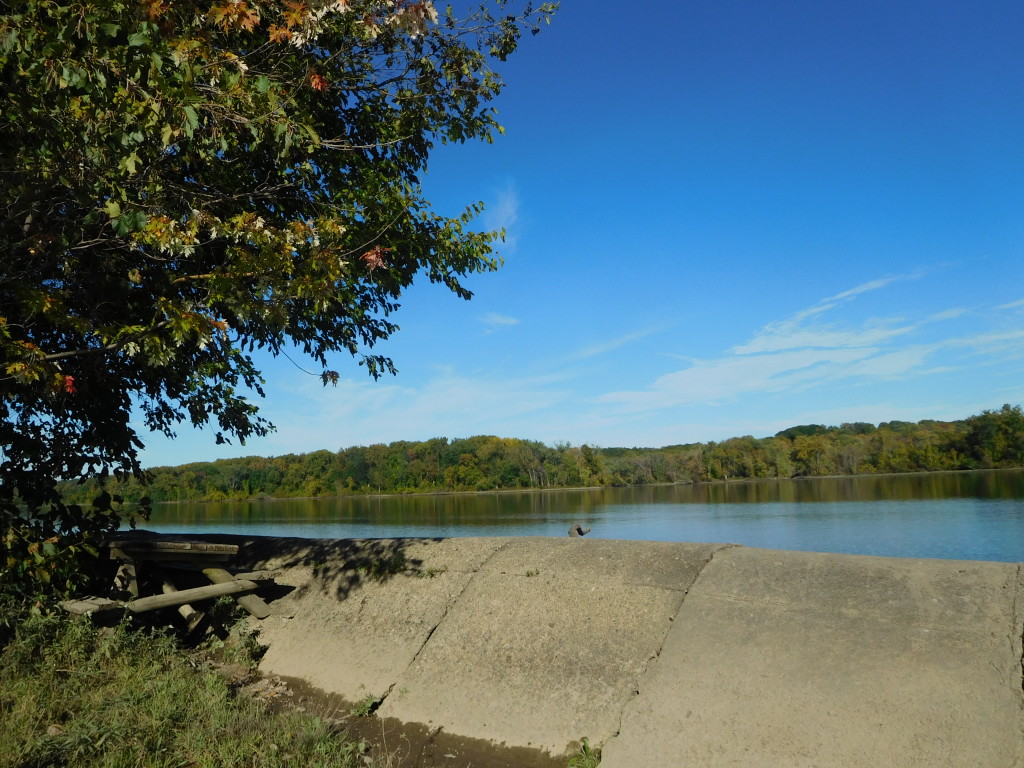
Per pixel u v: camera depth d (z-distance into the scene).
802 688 3.82
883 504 41.38
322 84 6.11
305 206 7.32
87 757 3.75
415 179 7.91
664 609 4.77
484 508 47.38
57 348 6.90
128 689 4.69
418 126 7.36
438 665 5.06
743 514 37.97
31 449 6.46
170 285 6.41
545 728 4.28
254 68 6.45
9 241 5.66
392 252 7.36
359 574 6.44
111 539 6.79
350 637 5.71
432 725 4.59
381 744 4.45
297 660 5.72
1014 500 40.09
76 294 6.40
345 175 7.57
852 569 4.61
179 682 4.91
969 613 3.94
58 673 4.88
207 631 6.39
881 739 3.42
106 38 4.52
